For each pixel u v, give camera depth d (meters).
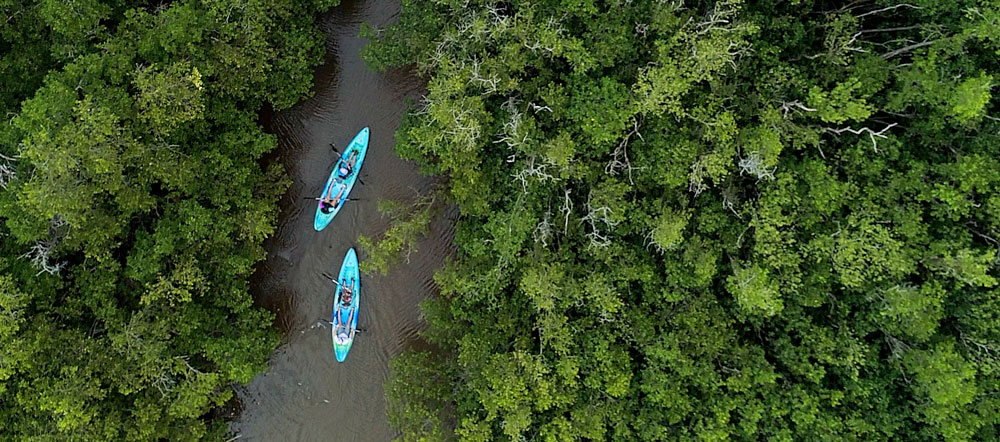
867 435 20.25
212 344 22.67
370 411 27.22
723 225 20.39
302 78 24.67
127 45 20.83
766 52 19.89
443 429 23.70
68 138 17.67
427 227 26.77
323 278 27.55
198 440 23.86
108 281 21.03
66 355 20.05
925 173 19.42
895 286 18.94
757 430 20.41
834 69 19.64
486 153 22.22
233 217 22.78
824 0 20.95
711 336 20.31
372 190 27.38
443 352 25.89
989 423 19.84
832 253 19.03
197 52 21.11
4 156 18.59
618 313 21.42
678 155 19.30
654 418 20.66
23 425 19.94
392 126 27.30
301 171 27.47
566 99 20.06
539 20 20.27
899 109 18.80
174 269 22.12
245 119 23.38
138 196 20.25
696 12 20.23
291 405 27.55
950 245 18.86
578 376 21.23
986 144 19.03
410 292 27.23
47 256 19.86
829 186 18.81
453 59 20.89
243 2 21.41
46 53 21.38
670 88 17.95
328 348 27.55
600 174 20.84
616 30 19.47
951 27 18.77
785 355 20.58
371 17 27.36
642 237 21.81
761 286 18.80
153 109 19.31
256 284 27.38
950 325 20.44
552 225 21.31
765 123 19.03
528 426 20.31
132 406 21.67
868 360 20.42
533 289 19.69
